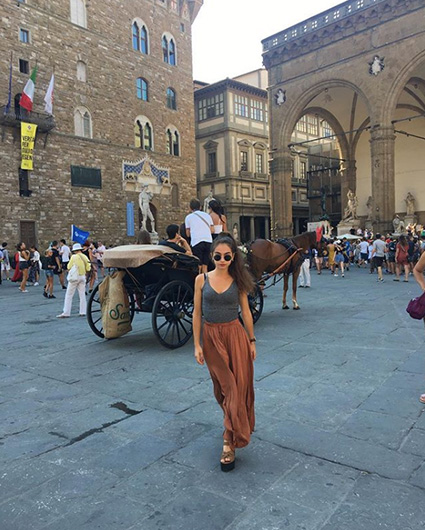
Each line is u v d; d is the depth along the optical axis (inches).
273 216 1535.4
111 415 192.2
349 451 152.4
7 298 652.1
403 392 207.2
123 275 333.4
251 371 151.1
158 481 136.9
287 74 1469.0
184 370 255.9
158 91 1662.2
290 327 363.6
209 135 2160.4
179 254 313.4
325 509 119.7
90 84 1430.9
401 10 1195.9
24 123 1213.7
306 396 206.4
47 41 1312.7
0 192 1208.2
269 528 112.5
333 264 927.7
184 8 1766.7
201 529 113.0
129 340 340.8
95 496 129.7
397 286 665.6
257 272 379.9
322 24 1369.3
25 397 218.8
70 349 316.2
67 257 796.6
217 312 149.0
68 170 1371.8
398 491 127.4
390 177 1248.8
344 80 1330.0
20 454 157.8
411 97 1531.7
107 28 1482.5
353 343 303.6
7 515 121.8
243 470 141.8
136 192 1569.9
